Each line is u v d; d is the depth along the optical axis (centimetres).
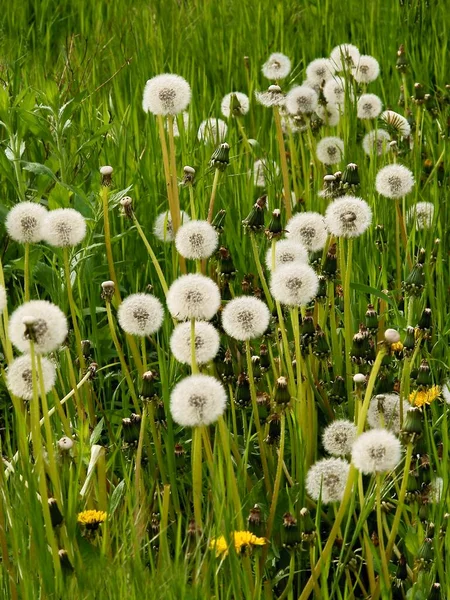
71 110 278
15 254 276
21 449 220
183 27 386
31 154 291
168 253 274
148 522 227
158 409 232
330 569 229
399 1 381
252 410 244
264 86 342
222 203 284
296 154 297
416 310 259
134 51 353
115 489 226
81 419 235
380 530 219
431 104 311
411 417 219
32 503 214
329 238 252
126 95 325
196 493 222
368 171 290
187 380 217
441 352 257
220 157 256
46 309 213
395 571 226
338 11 390
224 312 229
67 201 269
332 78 311
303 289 227
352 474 216
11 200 285
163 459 238
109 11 400
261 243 275
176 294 220
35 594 213
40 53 350
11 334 216
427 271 263
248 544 216
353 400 245
